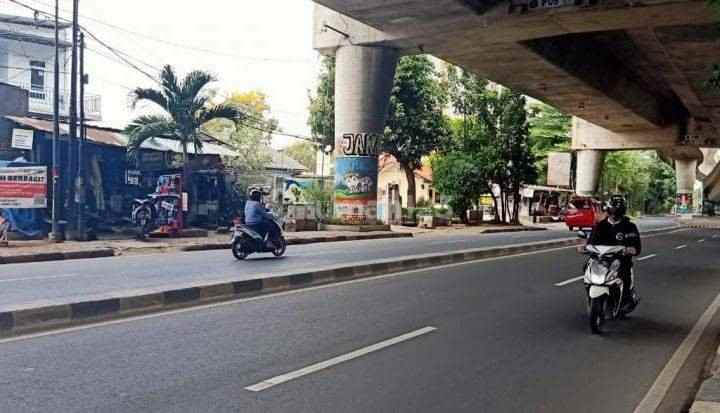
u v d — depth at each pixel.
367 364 6.48
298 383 5.76
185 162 23.92
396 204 38.06
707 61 27.27
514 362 6.91
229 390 5.47
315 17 29.72
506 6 22.73
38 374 5.72
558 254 19.59
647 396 6.00
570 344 7.90
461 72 41.94
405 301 10.16
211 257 15.98
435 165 41.75
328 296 10.38
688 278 15.06
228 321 8.20
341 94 28.88
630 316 9.98
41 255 15.25
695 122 49.75
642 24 22.66
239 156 32.12
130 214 25.52
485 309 9.83
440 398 5.57
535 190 62.50
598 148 54.78
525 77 33.25
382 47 28.28
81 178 19.70
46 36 32.97
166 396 5.25
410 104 40.56
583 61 31.83
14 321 7.57
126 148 25.03
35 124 23.44
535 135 63.09
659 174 107.44
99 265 13.84
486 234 32.00
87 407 4.93
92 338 7.12
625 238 8.86
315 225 28.62
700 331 9.04
